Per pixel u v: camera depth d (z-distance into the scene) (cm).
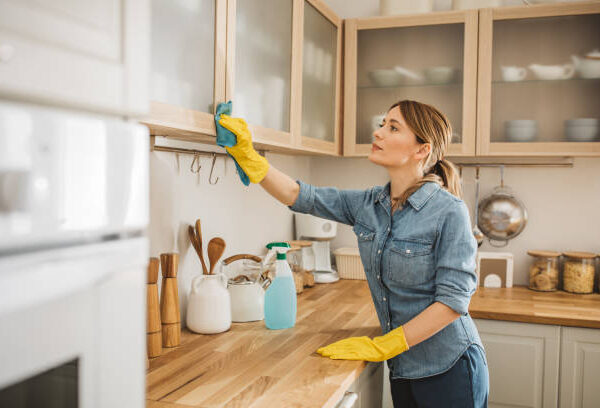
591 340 214
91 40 61
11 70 51
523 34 242
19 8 52
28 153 50
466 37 246
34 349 53
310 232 271
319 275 270
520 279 278
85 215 57
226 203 216
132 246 65
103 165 59
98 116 64
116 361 64
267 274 201
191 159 192
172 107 126
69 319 57
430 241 151
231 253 220
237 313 189
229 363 145
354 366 143
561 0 264
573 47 238
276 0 182
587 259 255
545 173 273
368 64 260
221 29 146
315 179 307
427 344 155
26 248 52
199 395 122
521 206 274
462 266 144
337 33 254
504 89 244
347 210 179
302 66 207
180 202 186
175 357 150
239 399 120
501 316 221
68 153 54
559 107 239
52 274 54
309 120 221
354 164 300
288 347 160
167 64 125
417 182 159
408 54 255
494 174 280
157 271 153
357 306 217
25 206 50
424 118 162
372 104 260
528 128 241
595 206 268
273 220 259
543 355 220
